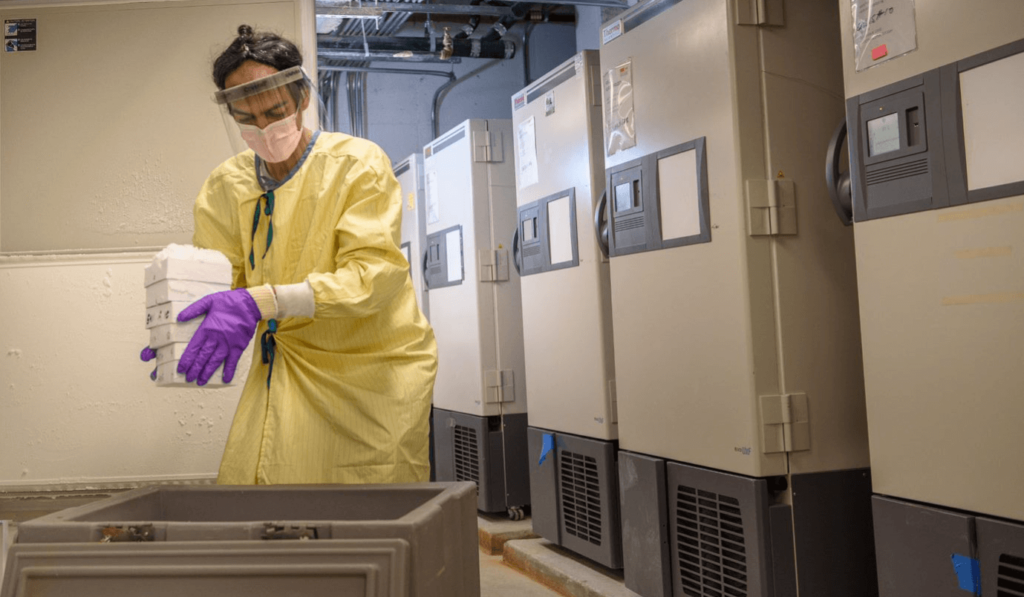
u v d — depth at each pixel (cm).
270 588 92
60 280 241
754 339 228
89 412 238
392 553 92
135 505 123
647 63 270
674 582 264
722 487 239
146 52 254
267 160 156
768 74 233
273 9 256
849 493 233
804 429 229
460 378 449
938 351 174
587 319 322
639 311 279
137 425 239
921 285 177
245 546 93
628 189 281
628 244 283
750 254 229
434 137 624
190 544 94
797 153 235
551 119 346
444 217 464
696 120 246
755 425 226
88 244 252
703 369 246
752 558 228
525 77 625
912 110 179
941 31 171
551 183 348
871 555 233
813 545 228
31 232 250
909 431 182
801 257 233
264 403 160
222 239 170
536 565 343
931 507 177
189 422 240
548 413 357
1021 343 157
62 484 235
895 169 183
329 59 582
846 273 237
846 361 235
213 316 129
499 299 427
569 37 638
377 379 160
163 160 254
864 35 190
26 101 252
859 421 235
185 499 129
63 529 100
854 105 194
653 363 272
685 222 253
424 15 620
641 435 280
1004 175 159
